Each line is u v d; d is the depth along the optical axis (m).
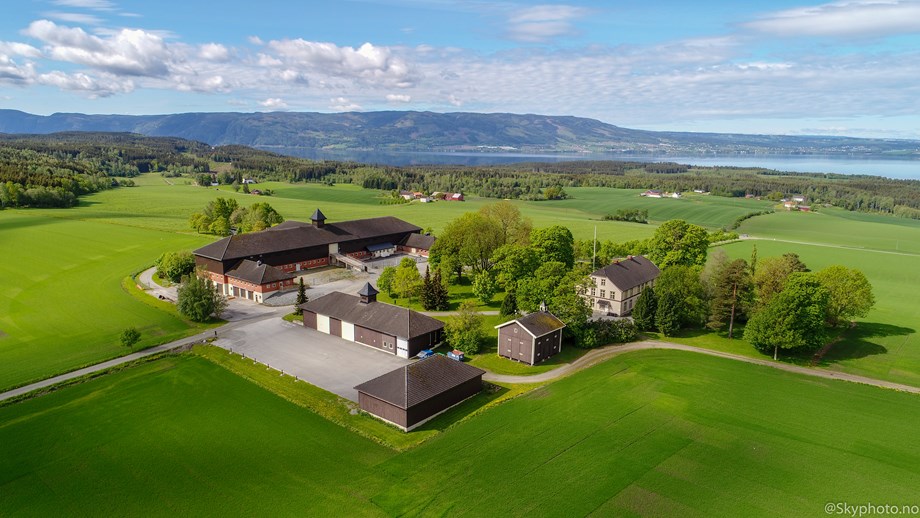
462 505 43.50
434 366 63.72
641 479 46.75
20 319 91.06
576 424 57.19
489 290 102.19
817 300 75.88
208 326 90.25
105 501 44.69
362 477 47.84
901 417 58.56
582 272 97.06
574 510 42.62
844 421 57.62
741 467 48.69
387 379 60.88
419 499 44.44
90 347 79.19
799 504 43.34
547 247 114.50
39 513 43.22
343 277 124.75
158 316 94.00
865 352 79.12
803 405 61.56
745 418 58.31
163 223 188.00
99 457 51.25
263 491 45.88
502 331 78.44
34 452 52.06
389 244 152.38
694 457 50.34
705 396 64.00
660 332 89.38
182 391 65.81
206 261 116.25
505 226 130.75
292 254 127.25
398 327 79.12
